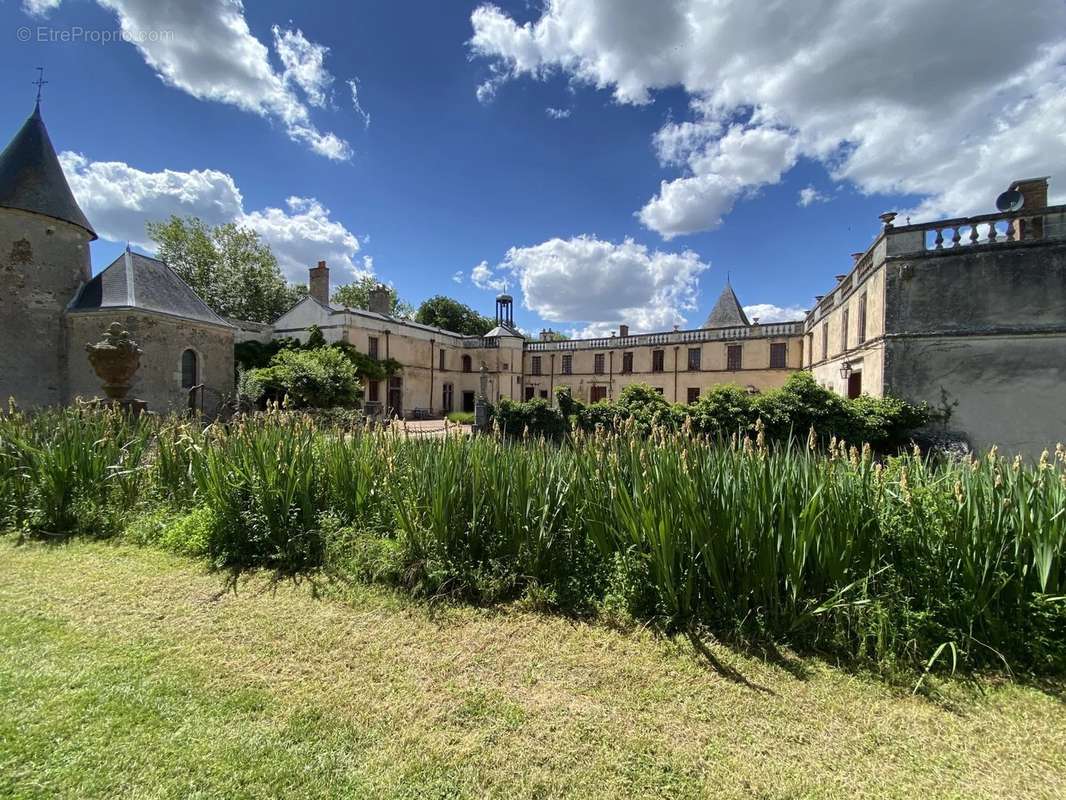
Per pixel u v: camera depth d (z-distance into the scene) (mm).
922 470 3576
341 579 4094
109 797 1856
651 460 3863
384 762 2109
